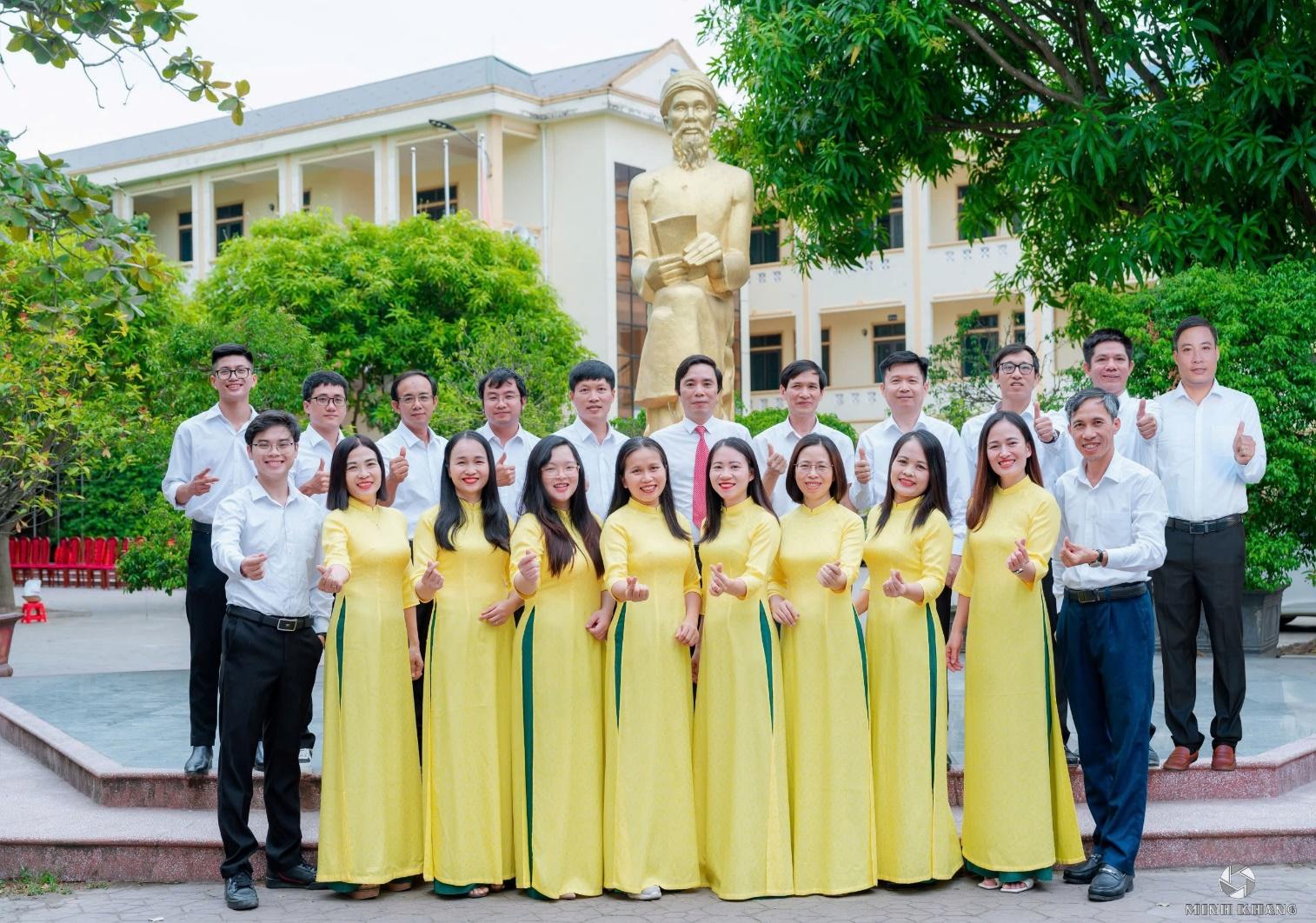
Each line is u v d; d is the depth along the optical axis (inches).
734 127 531.5
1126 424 253.0
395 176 980.6
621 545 214.8
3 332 478.0
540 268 874.8
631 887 205.2
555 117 956.6
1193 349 245.9
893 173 483.2
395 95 1053.8
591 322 954.1
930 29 418.0
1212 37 428.5
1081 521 215.9
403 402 254.2
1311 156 382.0
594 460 251.4
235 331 627.2
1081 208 450.3
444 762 209.3
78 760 270.7
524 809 210.2
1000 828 205.5
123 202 1107.9
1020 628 207.2
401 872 210.5
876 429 249.9
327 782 209.9
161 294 716.0
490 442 252.2
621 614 213.6
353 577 213.6
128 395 575.8
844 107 442.6
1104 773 211.5
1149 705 206.8
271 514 214.2
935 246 973.8
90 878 224.2
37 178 212.8
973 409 718.5
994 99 502.9
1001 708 206.7
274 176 1062.4
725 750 209.5
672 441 255.1
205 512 249.3
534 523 213.9
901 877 205.5
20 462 497.7
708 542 217.2
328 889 214.1
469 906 203.0
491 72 1003.9
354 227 815.7
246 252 783.7
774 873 204.7
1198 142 396.5
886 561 215.6
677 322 322.3
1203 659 415.5
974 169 534.0
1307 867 217.2
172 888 218.2
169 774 249.9
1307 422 415.5
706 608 215.9
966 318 798.5
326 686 212.1
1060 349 929.5
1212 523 240.2
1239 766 241.0
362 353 762.8
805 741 210.1
